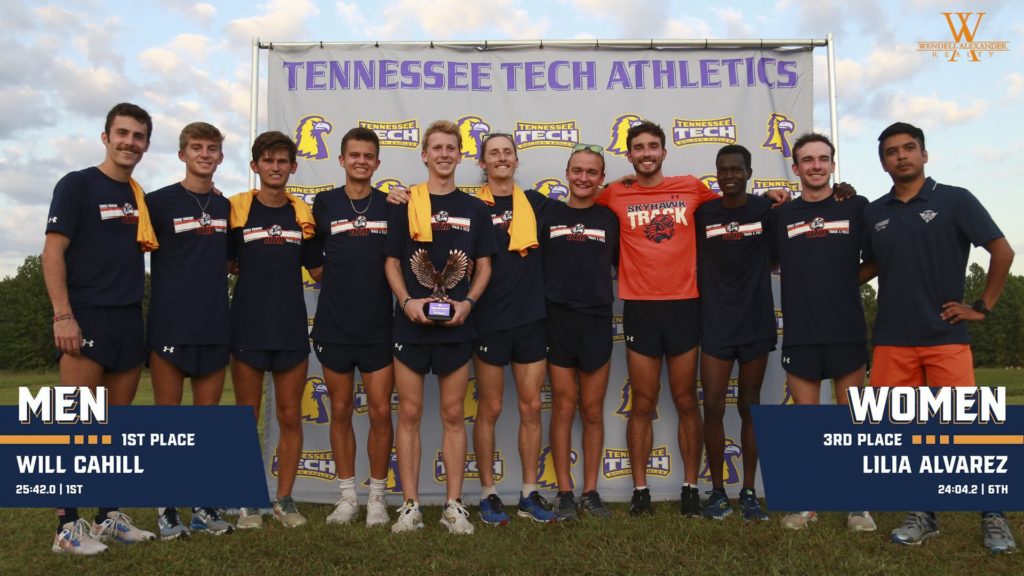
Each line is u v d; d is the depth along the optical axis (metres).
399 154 4.86
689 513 4.08
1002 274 3.46
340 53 4.88
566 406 4.18
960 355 3.56
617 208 4.29
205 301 3.70
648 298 4.17
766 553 3.32
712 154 4.90
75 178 3.48
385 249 3.87
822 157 3.89
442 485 4.67
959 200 3.58
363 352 3.93
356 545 3.49
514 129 4.90
